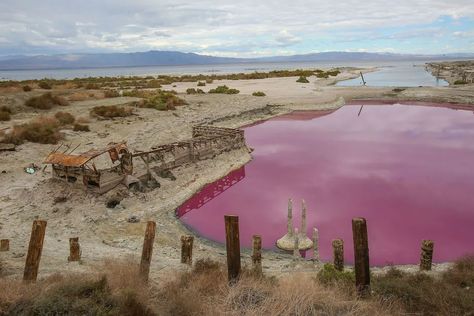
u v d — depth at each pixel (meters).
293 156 30.84
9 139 25.84
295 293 7.68
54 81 81.69
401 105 58.59
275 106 53.53
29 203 18.34
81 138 29.14
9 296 6.98
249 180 24.98
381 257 14.98
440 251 15.41
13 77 179.62
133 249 14.91
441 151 31.67
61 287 7.21
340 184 24.00
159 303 7.52
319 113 52.09
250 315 6.98
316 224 18.22
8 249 13.23
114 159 20.25
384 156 30.47
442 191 22.47
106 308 6.54
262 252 15.51
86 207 18.38
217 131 31.19
